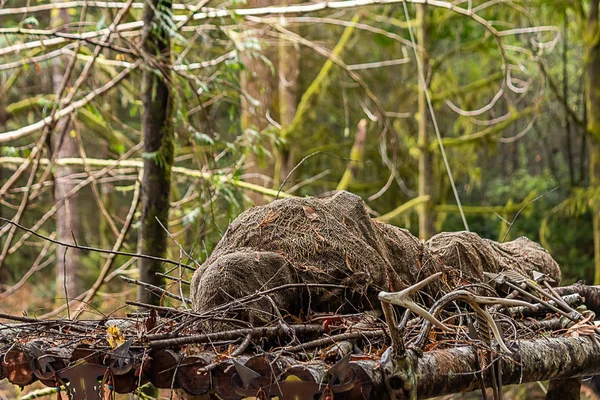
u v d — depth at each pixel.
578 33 13.10
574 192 13.75
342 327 3.44
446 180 14.87
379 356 3.09
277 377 2.89
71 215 12.55
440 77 14.31
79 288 12.61
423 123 13.72
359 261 3.79
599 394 9.62
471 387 3.39
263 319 3.41
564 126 17.20
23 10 7.77
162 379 3.11
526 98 17.27
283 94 13.03
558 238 15.58
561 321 4.35
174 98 6.09
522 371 3.56
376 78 16.55
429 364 3.12
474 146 14.02
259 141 7.75
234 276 3.46
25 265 15.53
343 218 3.99
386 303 2.85
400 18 14.98
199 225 6.79
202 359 3.06
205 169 7.54
